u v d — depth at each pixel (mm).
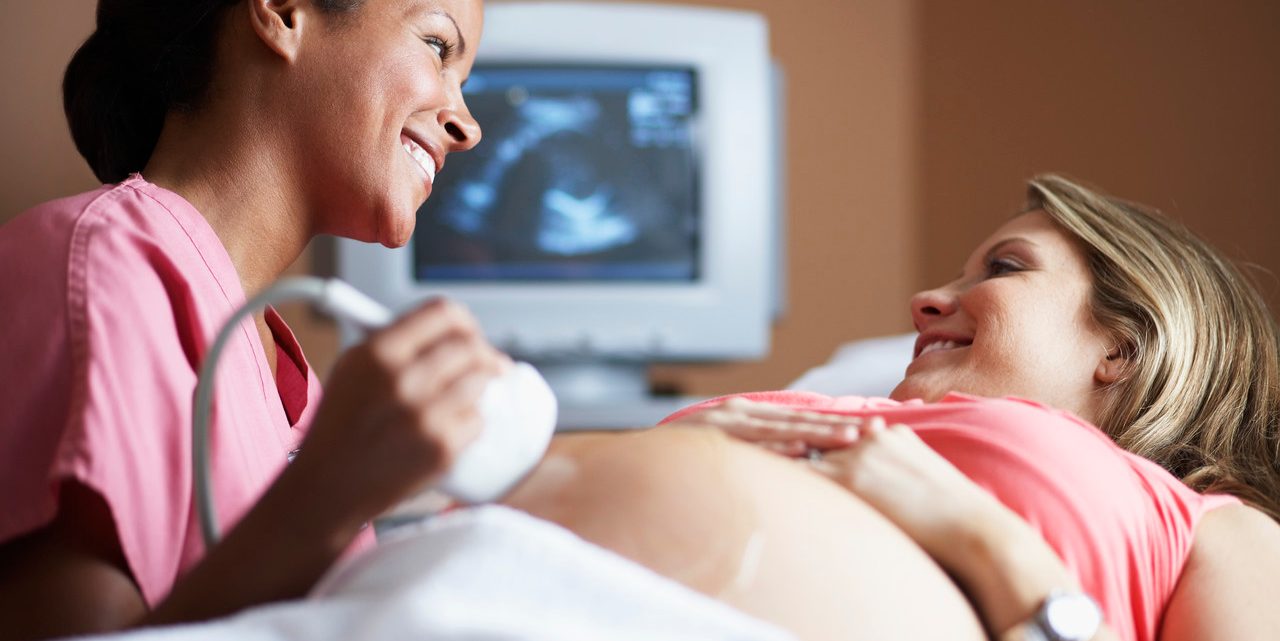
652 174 2836
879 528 895
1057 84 3092
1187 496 1090
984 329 1263
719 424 1029
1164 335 1256
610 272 2838
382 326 708
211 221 1145
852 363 2168
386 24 1166
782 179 3156
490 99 2812
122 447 876
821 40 3309
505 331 2826
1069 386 1255
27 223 984
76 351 903
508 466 734
